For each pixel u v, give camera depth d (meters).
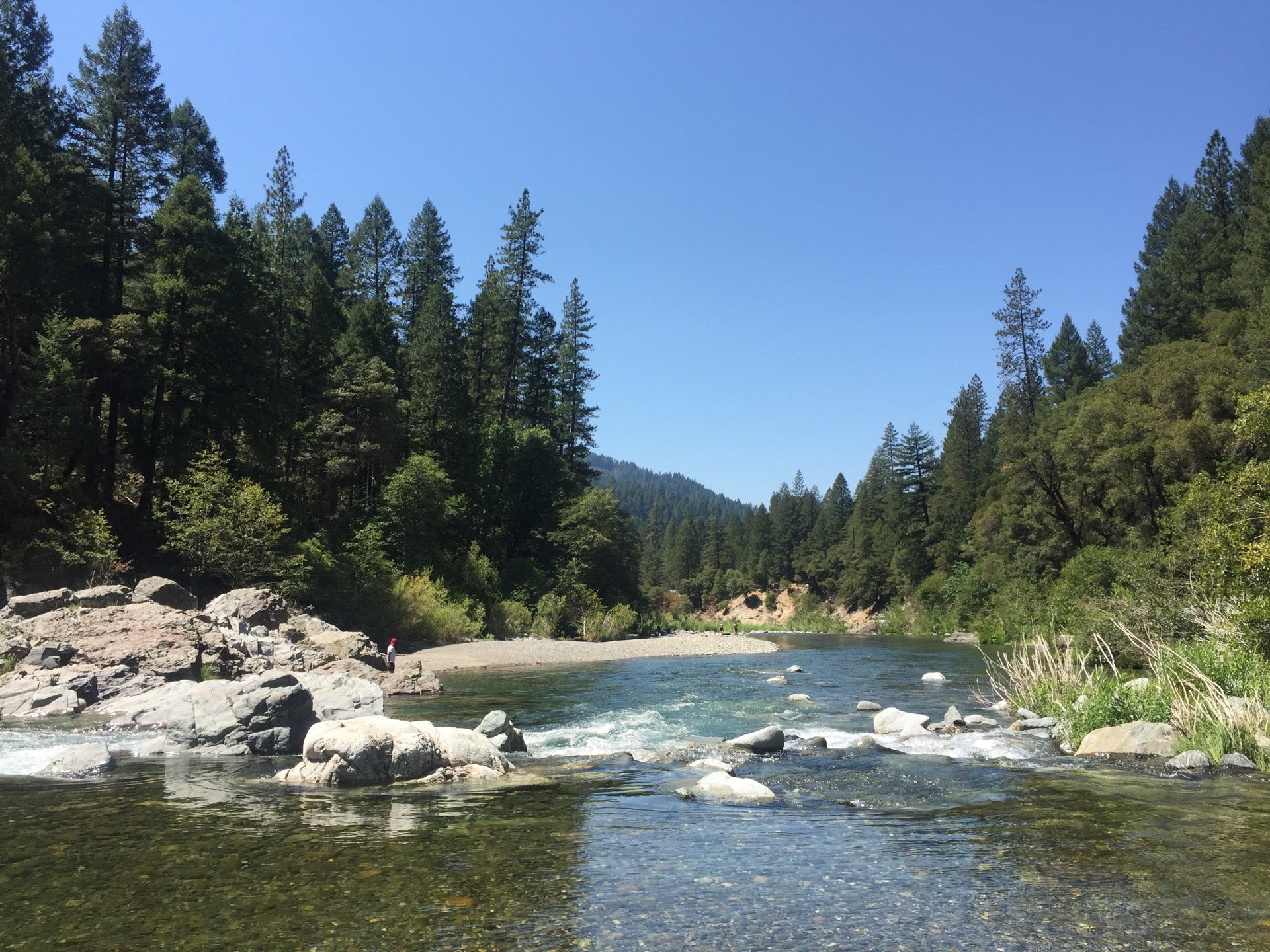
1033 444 53.25
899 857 6.84
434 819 8.10
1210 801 8.93
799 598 124.94
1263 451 16.00
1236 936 5.12
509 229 64.62
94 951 4.84
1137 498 45.91
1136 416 43.94
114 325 31.89
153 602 22.20
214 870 6.39
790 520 141.38
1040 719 14.97
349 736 10.19
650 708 18.47
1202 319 56.84
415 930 5.19
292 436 41.25
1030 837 7.48
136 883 6.09
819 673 27.75
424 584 39.38
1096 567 37.78
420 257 65.62
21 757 11.59
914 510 97.94
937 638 60.91
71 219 33.56
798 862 6.71
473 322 64.25
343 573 35.72
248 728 12.30
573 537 57.50
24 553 26.83
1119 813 8.41
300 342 46.03
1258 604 14.29
